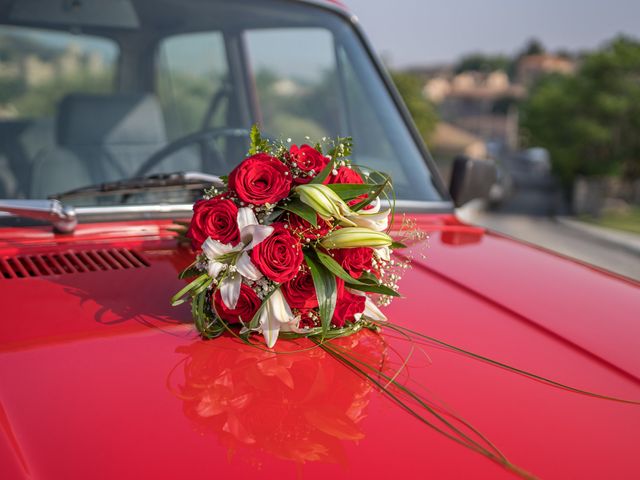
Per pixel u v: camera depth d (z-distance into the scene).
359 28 1.66
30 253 1.09
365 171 1.02
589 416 0.73
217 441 0.64
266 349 0.82
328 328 0.82
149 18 1.59
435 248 1.26
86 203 1.22
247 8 1.63
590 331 0.95
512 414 0.72
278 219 0.86
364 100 1.58
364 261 0.85
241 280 0.83
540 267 1.22
